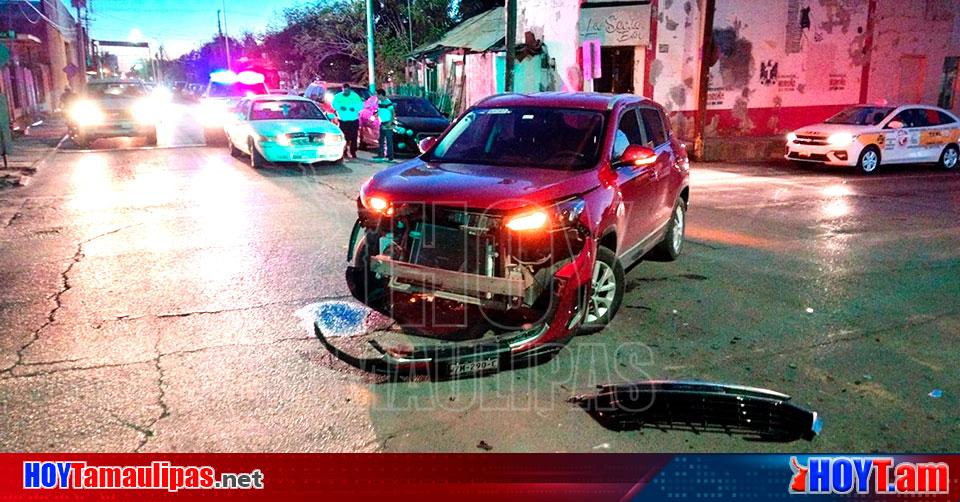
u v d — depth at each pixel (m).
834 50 19.73
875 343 5.05
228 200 10.30
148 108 18.17
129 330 5.05
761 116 19.52
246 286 6.12
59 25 39.38
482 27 25.02
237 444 3.60
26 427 3.70
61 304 5.61
